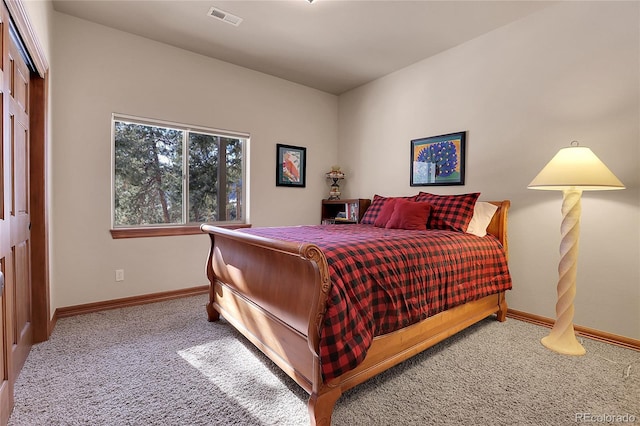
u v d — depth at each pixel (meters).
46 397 1.58
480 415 1.49
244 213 3.87
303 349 1.47
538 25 2.66
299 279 1.50
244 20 2.78
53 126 2.57
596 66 2.38
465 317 2.29
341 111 4.62
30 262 2.13
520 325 2.62
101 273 2.87
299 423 1.42
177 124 3.28
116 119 2.95
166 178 3.29
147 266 3.11
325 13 2.67
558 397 1.63
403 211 2.94
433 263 1.99
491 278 2.47
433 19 2.76
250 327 1.98
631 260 2.23
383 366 1.65
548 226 2.64
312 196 4.43
